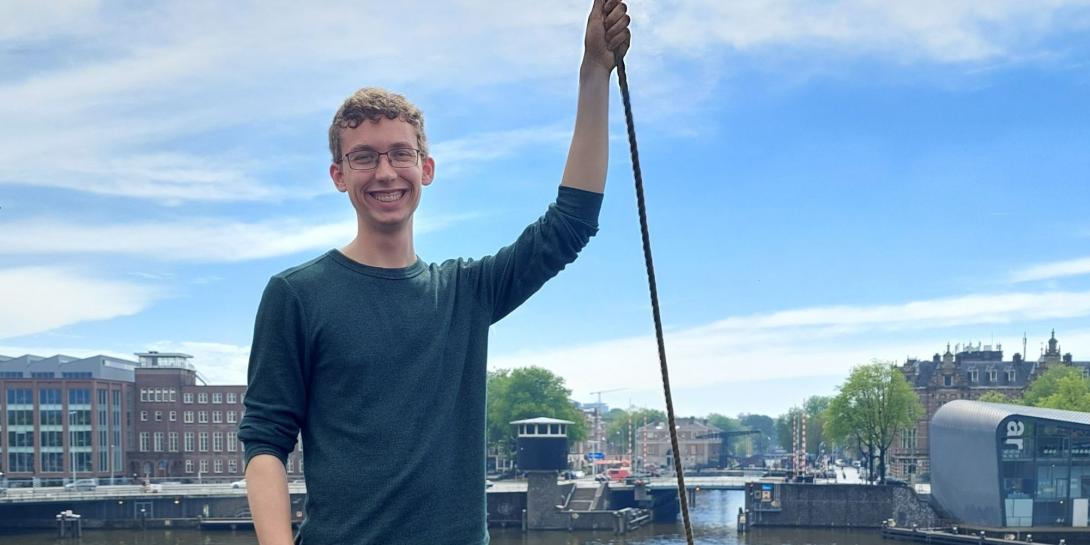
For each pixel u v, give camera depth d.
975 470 67.00
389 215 2.88
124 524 79.88
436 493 2.75
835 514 77.56
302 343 2.81
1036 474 64.12
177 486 85.12
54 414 98.50
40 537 73.44
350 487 2.71
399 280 2.89
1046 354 120.38
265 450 2.77
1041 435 64.31
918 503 73.19
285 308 2.81
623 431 194.25
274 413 2.79
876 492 76.75
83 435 98.81
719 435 195.75
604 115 3.13
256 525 2.68
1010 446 64.44
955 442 69.56
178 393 105.06
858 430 82.50
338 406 2.77
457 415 2.87
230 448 104.88
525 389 106.44
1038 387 89.50
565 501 81.69
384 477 2.71
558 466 78.12
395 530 2.70
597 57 3.08
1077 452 64.00
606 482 87.75
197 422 104.88
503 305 3.10
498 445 109.06
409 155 2.92
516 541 70.25
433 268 3.02
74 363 105.31
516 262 3.08
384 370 2.78
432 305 2.90
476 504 2.85
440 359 2.85
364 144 2.87
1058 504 63.88
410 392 2.78
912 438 119.62
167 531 77.75
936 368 120.44
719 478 104.38
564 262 3.14
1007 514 64.12
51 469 97.69
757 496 79.19
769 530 76.94
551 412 104.19
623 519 75.56
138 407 104.62
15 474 97.06
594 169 3.13
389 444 2.73
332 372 2.78
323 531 2.72
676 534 75.12
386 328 2.81
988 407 67.62
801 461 120.62
